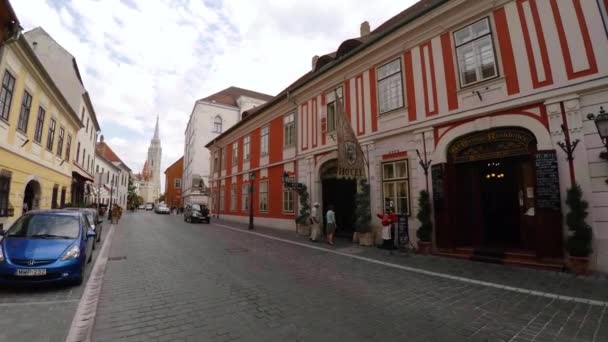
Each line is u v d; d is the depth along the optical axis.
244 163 22.83
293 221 16.25
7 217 10.42
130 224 20.95
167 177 69.56
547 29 7.57
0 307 4.40
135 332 3.65
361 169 10.87
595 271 6.41
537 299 5.00
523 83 7.83
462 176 9.47
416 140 10.20
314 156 15.14
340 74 13.72
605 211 6.41
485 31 8.78
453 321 4.11
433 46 10.03
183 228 17.86
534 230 8.09
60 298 4.90
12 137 10.56
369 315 4.30
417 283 6.02
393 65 11.41
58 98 15.01
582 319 4.14
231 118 43.44
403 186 10.60
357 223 11.60
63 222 6.46
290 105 17.41
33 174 12.79
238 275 6.54
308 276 6.55
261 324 3.93
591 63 6.84
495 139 8.41
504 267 7.38
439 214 9.15
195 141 40.91
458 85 9.22
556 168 6.98
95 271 6.83
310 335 3.61
